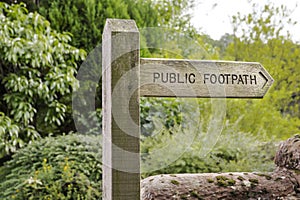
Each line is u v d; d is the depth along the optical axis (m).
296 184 1.20
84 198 2.76
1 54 3.56
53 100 3.84
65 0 4.15
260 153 3.08
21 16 3.66
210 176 1.20
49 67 3.81
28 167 3.15
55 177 2.88
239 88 1.26
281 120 4.61
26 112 3.58
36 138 3.74
